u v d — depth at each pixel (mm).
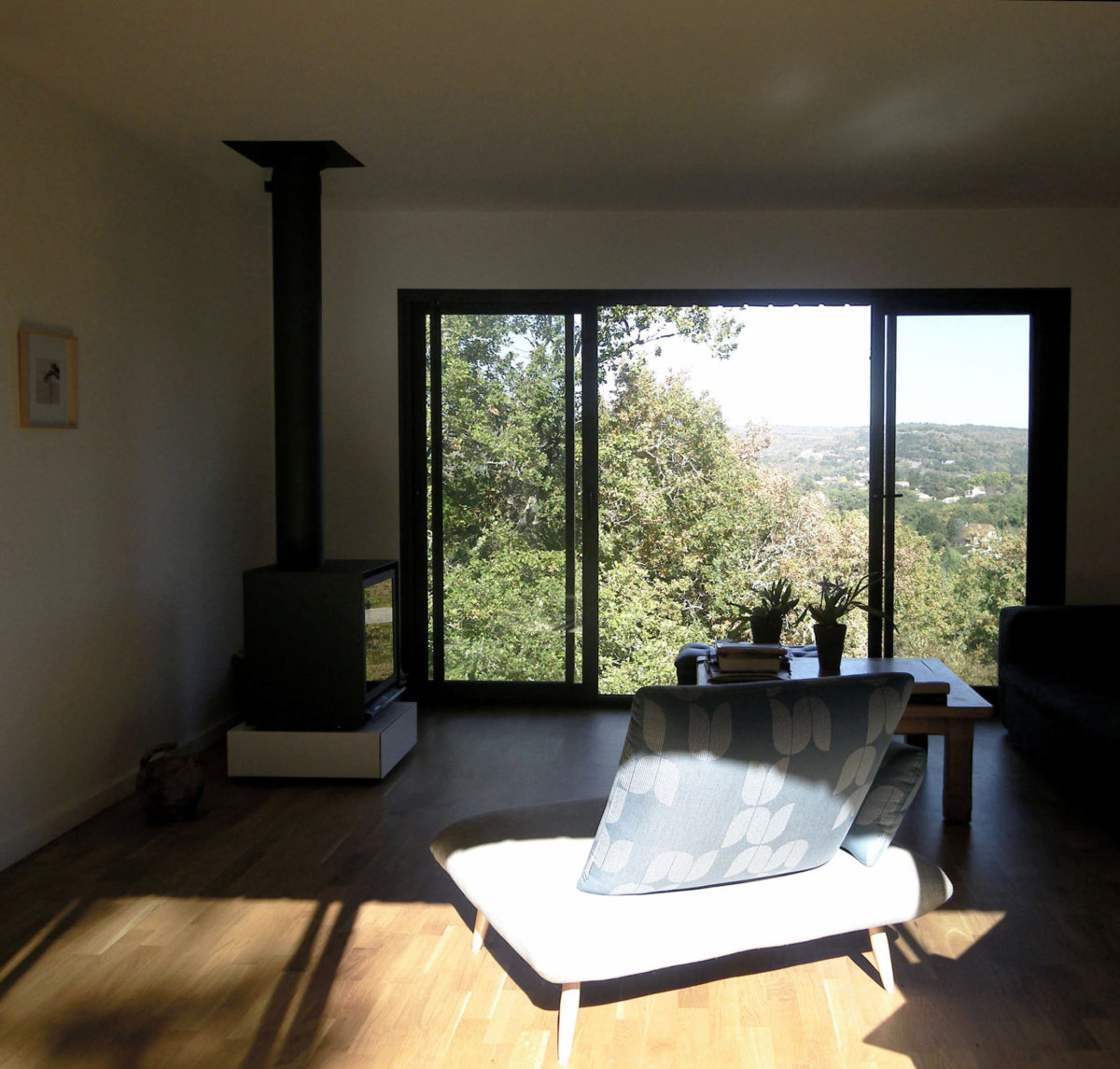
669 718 2170
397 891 3248
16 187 3562
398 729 4652
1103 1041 2389
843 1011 2527
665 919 2299
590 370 5703
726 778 2227
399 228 5680
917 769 2584
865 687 2355
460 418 5797
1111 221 5457
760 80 3596
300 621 4410
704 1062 2311
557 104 3844
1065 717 4211
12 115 3539
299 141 4344
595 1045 2381
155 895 3213
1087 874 3395
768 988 2641
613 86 3656
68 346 3836
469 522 5836
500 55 3389
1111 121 4023
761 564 5758
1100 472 5535
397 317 5715
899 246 5531
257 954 2816
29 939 2908
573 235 5629
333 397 5766
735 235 5582
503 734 5211
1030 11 3035
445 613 5883
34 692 3676
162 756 3912
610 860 2289
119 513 4242
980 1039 2398
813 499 5723
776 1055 2340
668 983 2666
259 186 5145
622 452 5766
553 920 2275
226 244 5219
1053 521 5609
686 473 5754
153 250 4500
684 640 5805
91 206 4023
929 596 5707
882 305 5590
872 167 4664
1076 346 5504
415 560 5871
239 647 5418
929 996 2596
